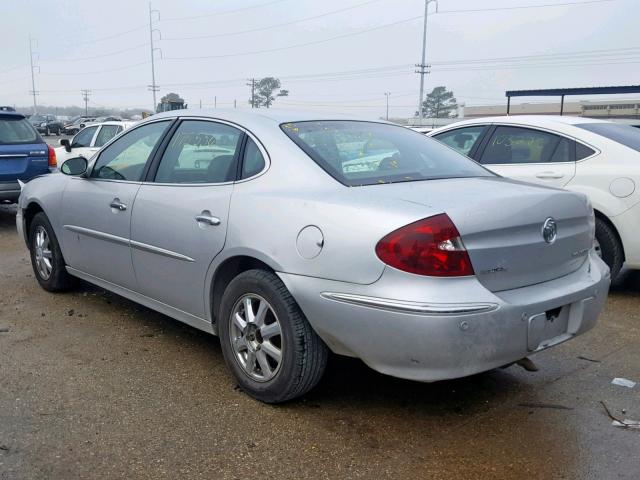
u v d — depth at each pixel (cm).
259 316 351
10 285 602
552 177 593
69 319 502
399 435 328
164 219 405
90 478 287
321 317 317
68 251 526
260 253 339
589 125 617
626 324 506
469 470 297
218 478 288
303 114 416
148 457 304
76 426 332
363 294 300
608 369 416
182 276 399
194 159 411
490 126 660
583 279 351
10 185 912
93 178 493
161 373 401
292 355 334
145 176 439
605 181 564
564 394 378
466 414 352
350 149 380
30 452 306
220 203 371
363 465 300
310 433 329
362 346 306
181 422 338
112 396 367
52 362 416
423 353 289
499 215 306
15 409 350
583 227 360
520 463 303
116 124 1214
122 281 464
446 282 290
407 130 448
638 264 559
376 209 305
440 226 289
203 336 468
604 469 298
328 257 311
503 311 296
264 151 370
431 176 371
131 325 490
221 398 367
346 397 370
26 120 962
